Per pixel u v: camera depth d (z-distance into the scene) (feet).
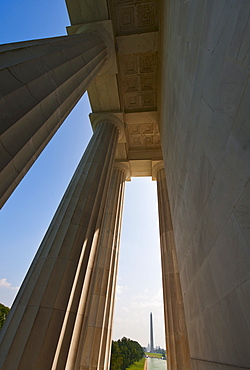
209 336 25.25
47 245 36.22
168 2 48.39
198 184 28.14
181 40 35.06
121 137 82.12
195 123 28.35
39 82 23.20
